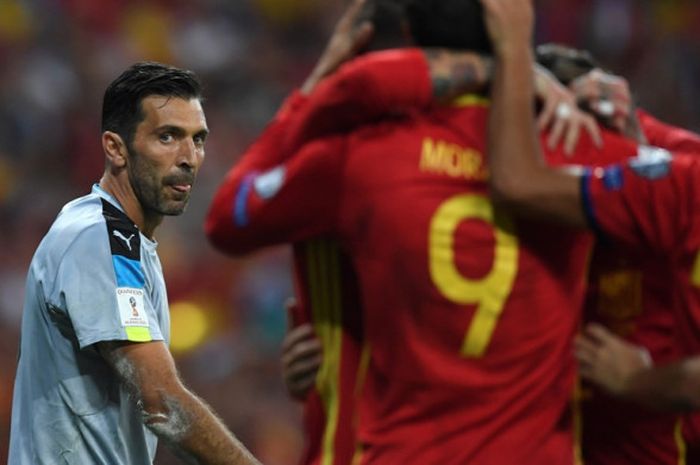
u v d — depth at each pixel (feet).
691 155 37.52
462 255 35.91
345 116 36.76
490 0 36.50
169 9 189.57
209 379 135.64
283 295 145.69
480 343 35.86
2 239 153.17
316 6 197.47
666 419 39.17
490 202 36.22
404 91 36.17
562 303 36.70
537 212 35.60
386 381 36.78
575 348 37.24
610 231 35.81
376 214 36.32
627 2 192.44
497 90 35.94
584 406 39.17
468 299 35.83
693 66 191.42
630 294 38.91
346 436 37.76
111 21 184.44
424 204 35.99
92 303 35.55
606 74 40.32
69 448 37.14
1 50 173.47
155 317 36.86
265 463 123.24
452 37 37.11
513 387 35.96
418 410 36.06
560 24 189.37
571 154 37.50
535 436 36.01
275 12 195.42
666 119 187.11
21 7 178.50
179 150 36.68
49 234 37.04
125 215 36.94
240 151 174.09
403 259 36.01
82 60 178.09
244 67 188.34
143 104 36.37
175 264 147.74
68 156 167.84
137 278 36.29
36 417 37.42
